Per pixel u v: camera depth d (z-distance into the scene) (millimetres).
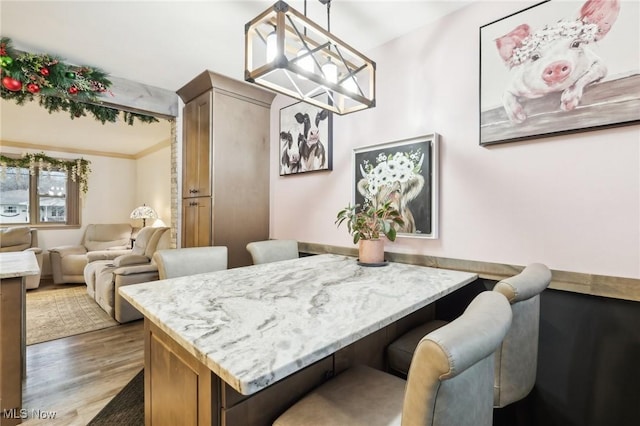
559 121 1448
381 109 2193
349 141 2396
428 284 1409
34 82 2223
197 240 2818
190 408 903
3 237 4531
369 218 1895
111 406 1795
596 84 1354
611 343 1341
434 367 565
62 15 1851
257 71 1194
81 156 5785
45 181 5504
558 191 1473
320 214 2621
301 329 872
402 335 1585
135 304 1132
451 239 1842
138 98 2805
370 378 1077
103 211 6004
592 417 1381
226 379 645
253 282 1428
